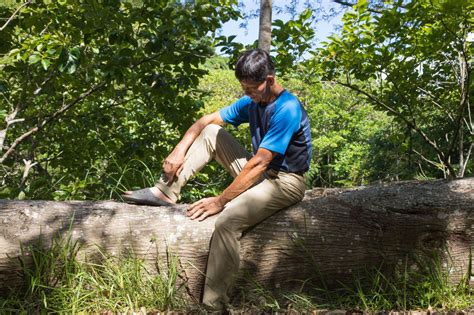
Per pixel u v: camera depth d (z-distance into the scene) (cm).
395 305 314
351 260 323
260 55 288
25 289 297
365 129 1290
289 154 304
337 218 323
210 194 610
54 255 298
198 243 309
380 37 511
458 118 573
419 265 327
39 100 625
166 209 320
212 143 318
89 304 292
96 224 309
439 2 449
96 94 602
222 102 1253
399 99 602
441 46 510
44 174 644
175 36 506
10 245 294
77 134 627
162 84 532
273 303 310
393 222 327
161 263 310
